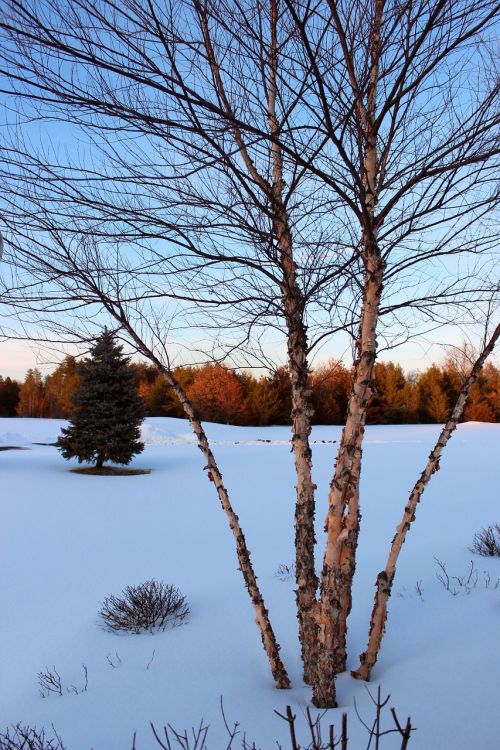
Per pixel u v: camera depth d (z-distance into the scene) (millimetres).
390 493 12852
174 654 4148
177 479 16234
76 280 3246
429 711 2908
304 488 3561
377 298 3305
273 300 3699
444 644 3902
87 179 2832
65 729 3064
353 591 5559
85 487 14547
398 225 3205
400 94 2811
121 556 7707
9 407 57500
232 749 2602
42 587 6348
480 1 2516
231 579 6324
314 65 2293
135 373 18828
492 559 6535
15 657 4461
